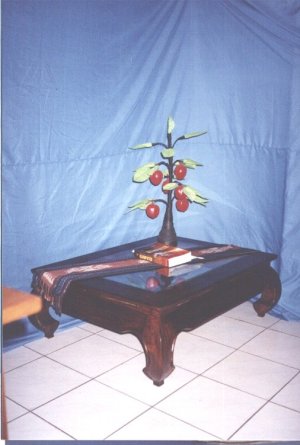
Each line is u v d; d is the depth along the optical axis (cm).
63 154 315
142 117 362
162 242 332
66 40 303
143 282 264
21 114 288
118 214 361
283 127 340
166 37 362
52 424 227
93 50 320
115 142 347
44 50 292
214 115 379
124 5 331
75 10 304
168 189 317
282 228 344
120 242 367
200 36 373
